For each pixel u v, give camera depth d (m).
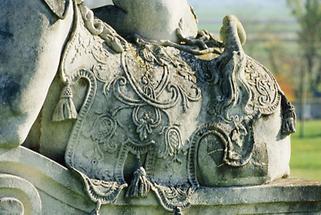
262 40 41.25
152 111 5.43
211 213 5.61
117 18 5.76
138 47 5.59
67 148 5.27
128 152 5.40
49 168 5.17
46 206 5.20
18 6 5.10
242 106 5.66
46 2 5.10
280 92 5.86
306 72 37.66
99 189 5.27
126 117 5.38
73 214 5.25
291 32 44.75
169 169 5.51
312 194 5.79
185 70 5.62
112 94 5.36
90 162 5.32
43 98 5.16
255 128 5.69
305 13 36.09
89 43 5.39
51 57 5.14
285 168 5.89
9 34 5.09
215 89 5.63
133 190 5.34
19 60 5.07
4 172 5.10
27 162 5.12
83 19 5.41
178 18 5.82
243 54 5.68
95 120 5.32
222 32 5.84
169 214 5.46
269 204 5.72
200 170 5.59
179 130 5.50
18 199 5.12
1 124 5.07
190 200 5.50
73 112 5.25
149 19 5.70
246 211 5.69
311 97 36.91
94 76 5.33
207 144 5.57
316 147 21.75
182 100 5.52
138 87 5.43
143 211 5.42
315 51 36.22
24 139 5.13
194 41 5.82
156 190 5.41
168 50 5.68
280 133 5.83
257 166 5.67
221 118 5.61
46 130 5.25
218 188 5.60
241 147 5.63
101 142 5.34
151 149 5.44
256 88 5.74
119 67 5.42
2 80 5.07
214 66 5.68
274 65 38.41
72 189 5.23
